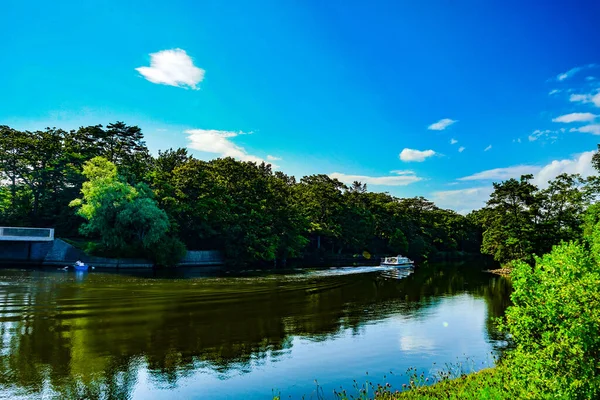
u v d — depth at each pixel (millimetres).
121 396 11820
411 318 23734
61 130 63719
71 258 46656
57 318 20625
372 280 44250
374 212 101188
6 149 55125
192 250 56062
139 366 14305
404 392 11547
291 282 39938
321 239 89875
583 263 7578
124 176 52219
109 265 46125
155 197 55094
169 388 12555
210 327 20203
